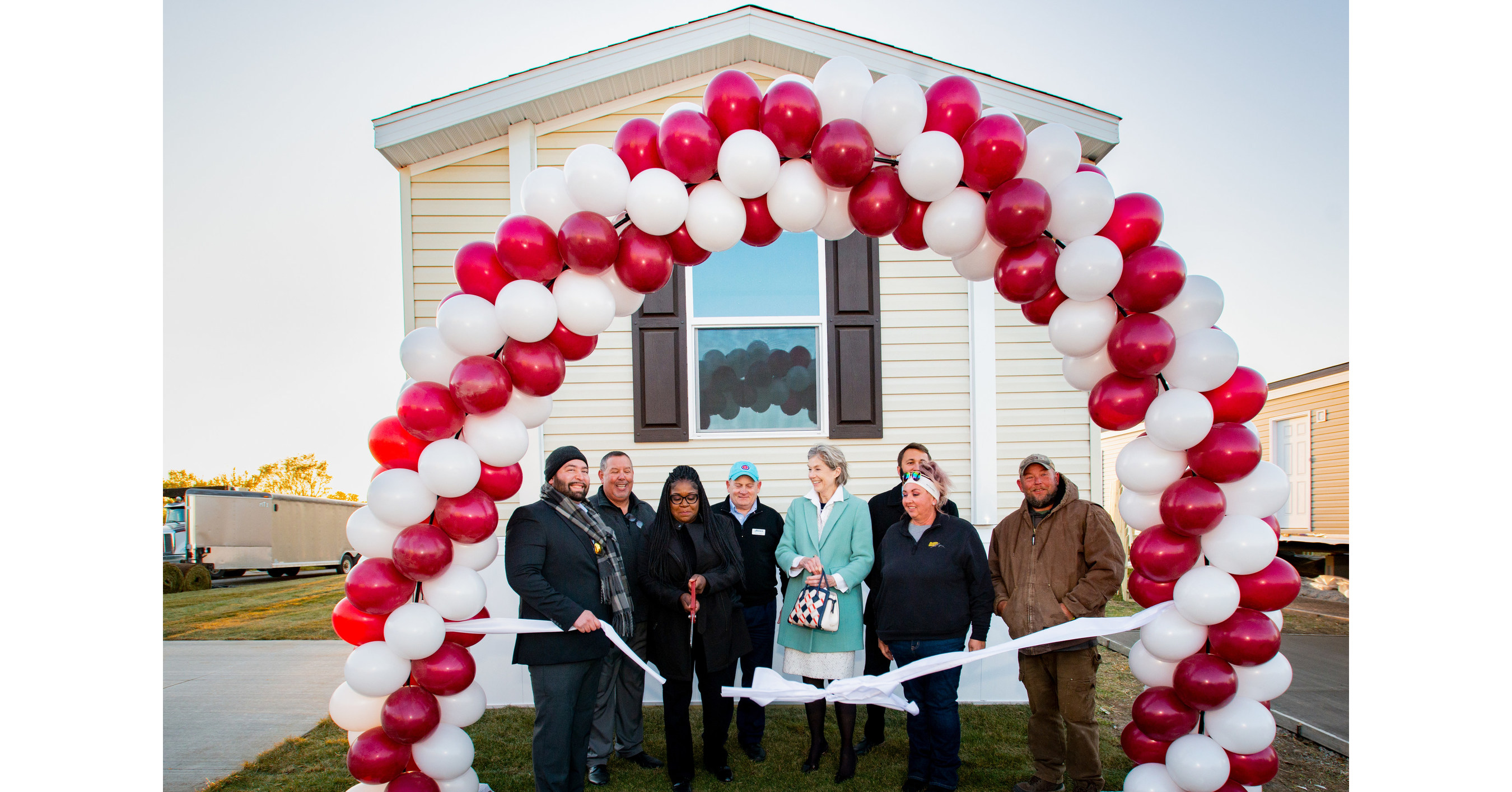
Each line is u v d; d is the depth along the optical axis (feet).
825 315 17.52
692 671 12.03
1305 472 53.21
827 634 12.35
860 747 13.88
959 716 15.70
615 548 11.27
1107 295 9.07
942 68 16.87
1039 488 11.59
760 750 13.46
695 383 17.47
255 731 15.83
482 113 16.55
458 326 8.75
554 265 9.03
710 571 12.00
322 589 55.67
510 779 12.64
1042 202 8.47
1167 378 8.96
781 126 8.93
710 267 17.71
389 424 9.41
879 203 9.05
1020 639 9.52
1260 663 8.57
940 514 12.07
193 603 44.96
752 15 16.96
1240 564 8.52
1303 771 13.29
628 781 12.54
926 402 17.39
